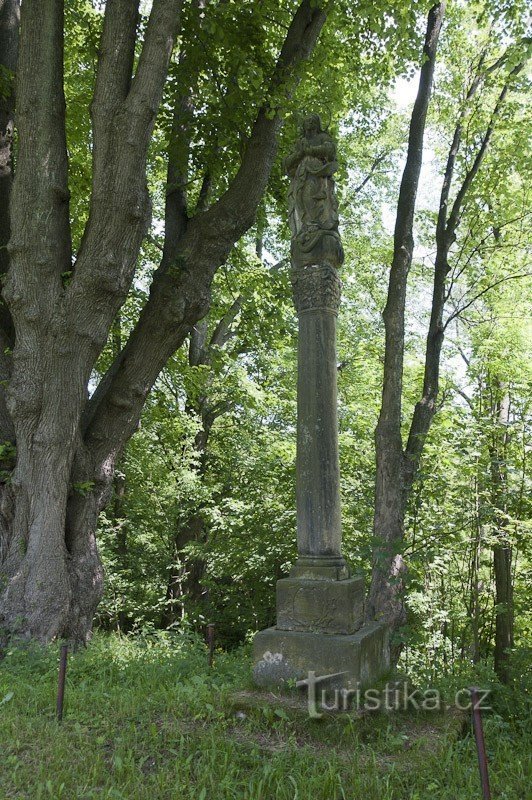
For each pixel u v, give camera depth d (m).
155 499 19.03
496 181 13.31
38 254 9.06
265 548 15.62
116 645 9.60
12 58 11.93
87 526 9.80
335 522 6.30
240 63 10.91
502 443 12.48
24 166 9.13
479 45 13.35
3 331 10.29
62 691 5.57
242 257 16.00
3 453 9.59
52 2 9.25
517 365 13.21
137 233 9.38
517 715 7.19
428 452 12.23
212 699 5.71
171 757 4.67
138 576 19.77
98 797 4.07
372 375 17.45
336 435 6.48
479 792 4.30
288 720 5.19
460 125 13.11
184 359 16.52
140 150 9.09
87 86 14.63
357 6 11.07
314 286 6.58
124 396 10.29
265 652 5.92
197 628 17.66
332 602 5.93
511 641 12.36
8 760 4.63
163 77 9.13
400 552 7.84
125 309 15.78
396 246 11.13
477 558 12.52
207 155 12.27
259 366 20.83
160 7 9.01
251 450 18.36
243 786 4.25
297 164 6.98
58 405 9.15
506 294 14.09
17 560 9.12
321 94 12.80
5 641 8.57
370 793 4.16
